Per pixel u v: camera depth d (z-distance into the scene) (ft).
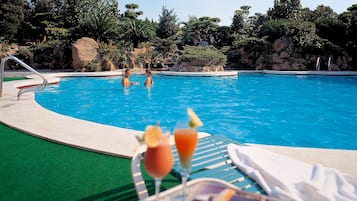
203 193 6.44
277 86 50.85
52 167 12.32
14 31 102.22
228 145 12.07
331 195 8.41
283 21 85.40
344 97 40.01
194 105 34.83
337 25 83.66
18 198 9.74
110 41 82.89
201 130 24.44
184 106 34.24
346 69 78.18
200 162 10.46
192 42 116.06
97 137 16.10
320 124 26.13
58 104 34.96
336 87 49.39
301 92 44.52
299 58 78.43
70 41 83.87
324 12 103.96
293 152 13.80
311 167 10.27
